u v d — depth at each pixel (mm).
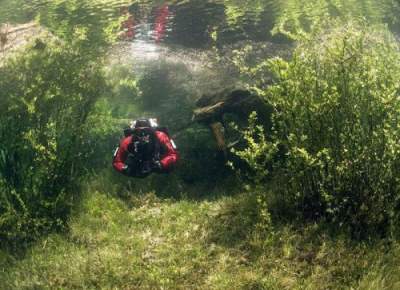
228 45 11859
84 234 5449
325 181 5074
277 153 6348
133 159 6488
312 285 4121
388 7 13430
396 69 5078
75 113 6340
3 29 10828
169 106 8711
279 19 13352
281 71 5094
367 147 4750
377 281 3994
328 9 13773
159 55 10992
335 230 4887
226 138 7203
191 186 7043
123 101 8633
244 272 4430
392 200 4746
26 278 4586
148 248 5066
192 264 4676
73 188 6297
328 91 5043
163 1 16781
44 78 6238
